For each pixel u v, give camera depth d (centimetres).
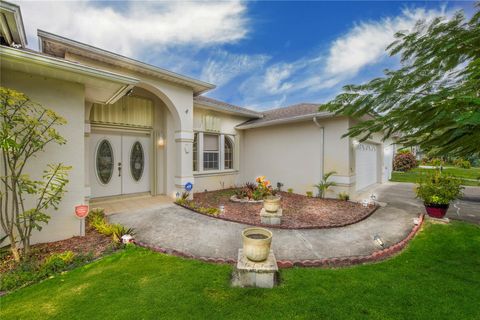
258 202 879
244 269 338
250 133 1305
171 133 962
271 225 616
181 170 895
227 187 1239
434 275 377
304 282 351
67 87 494
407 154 2245
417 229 605
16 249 394
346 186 937
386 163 1563
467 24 260
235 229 582
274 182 1187
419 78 287
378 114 335
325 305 296
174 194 912
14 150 386
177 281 347
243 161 1336
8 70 432
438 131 274
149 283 341
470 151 274
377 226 630
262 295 316
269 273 338
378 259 446
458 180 672
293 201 930
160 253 446
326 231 584
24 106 430
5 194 398
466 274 382
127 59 702
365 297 314
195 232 559
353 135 376
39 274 355
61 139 442
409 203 904
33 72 448
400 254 468
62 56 668
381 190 1196
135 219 651
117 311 282
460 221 656
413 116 277
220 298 308
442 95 252
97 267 390
